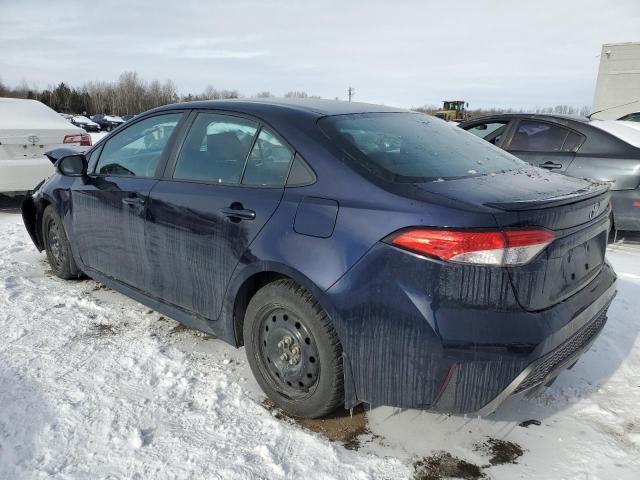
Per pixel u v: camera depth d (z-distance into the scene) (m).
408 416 2.73
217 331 3.04
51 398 2.78
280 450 2.44
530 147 6.12
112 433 2.52
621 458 2.43
